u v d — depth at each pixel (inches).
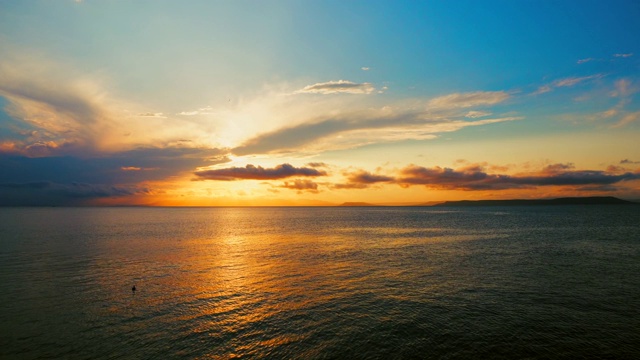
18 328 985.5
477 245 2618.1
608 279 1494.8
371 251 2352.4
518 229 3973.9
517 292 1311.5
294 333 957.2
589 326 980.6
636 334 926.4
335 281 1501.0
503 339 905.5
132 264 1878.7
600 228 3993.6
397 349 860.6
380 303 1198.3
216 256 2156.7
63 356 829.8
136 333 957.8
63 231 3762.3
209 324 1022.4
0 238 3006.9
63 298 1251.8
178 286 1424.7
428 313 1095.0
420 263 1893.5
